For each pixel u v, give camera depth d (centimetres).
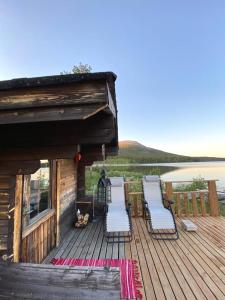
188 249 404
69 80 136
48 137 189
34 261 325
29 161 202
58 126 187
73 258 373
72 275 196
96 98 136
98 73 135
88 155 561
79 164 659
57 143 187
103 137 180
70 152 186
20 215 257
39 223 341
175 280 295
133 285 282
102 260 362
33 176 344
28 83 140
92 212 645
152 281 293
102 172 500
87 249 416
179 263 347
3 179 235
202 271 319
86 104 138
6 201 236
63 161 499
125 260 360
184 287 278
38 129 191
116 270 198
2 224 238
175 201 660
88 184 853
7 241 236
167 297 257
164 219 472
